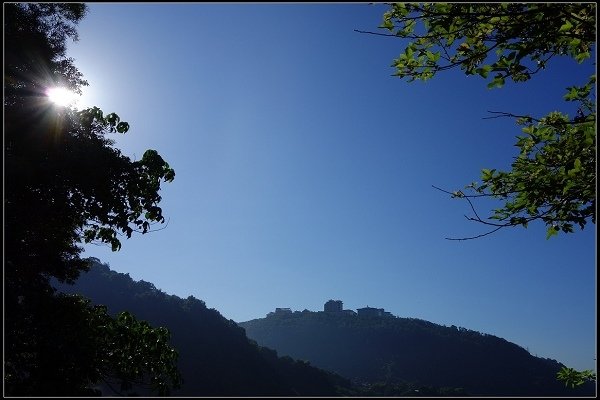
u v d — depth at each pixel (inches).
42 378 401.4
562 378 345.1
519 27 229.8
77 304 475.5
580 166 245.8
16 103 430.3
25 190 412.8
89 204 446.3
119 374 494.6
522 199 270.8
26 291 428.8
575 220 259.0
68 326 437.7
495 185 285.1
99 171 435.8
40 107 438.0
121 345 505.4
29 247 446.6
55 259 467.2
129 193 464.4
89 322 480.1
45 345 411.8
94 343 458.9
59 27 500.4
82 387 415.8
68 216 459.2
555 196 272.8
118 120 482.3
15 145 413.4
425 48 253.4
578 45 236.8
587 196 261.1
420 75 258.5
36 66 452.1
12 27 449.7
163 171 485.1
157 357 520.4
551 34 233.5
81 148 447.2
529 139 288.2
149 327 526.6
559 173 265.3
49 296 452.8
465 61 246.2
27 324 419.2
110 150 469.1
